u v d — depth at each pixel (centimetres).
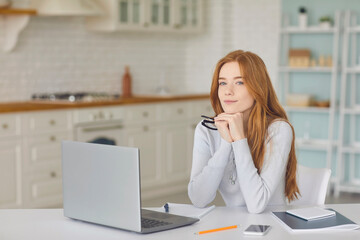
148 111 575
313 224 184
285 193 228
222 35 682
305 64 599
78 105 504
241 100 213
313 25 616
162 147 593
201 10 670
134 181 175
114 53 630
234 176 224
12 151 462
